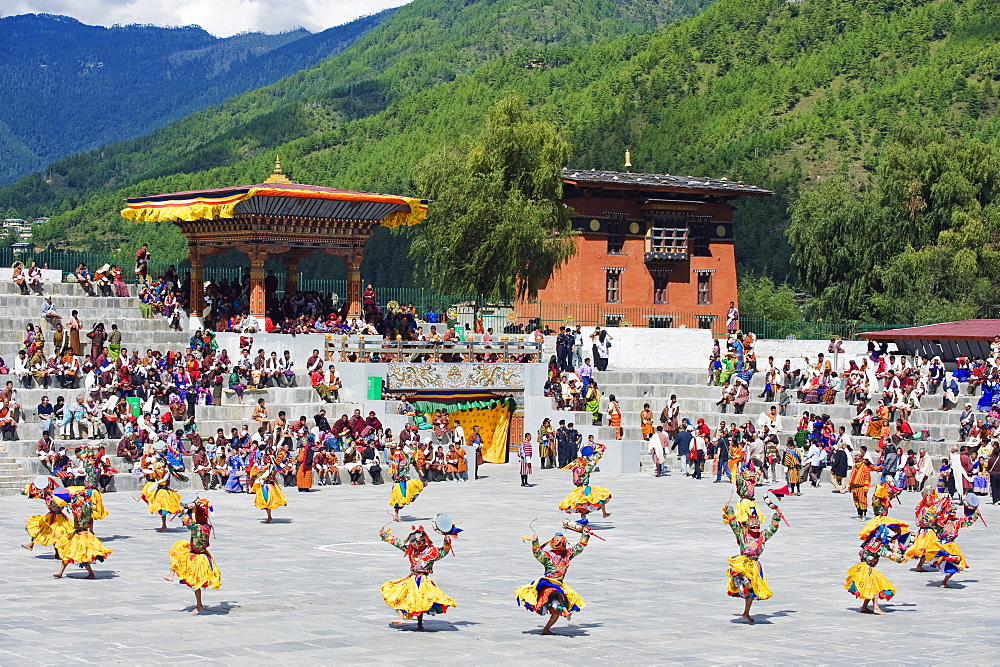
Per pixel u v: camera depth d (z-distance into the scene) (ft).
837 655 62.85
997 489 141.08
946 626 71.82
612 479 164.35
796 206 309.83
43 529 84.53
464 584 83.46
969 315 271.90
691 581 86.33
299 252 219.82
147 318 187.52
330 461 150.41
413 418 163.43
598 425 185.78
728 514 72.69
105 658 58.65
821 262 298.56
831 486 158.30
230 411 163.22
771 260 510.17
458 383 183.52
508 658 60.64
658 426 172.76
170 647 61.46
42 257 210.79
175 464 140.56
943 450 161.68
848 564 95.91
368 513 124.26
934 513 88.48
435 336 197.26
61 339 166.71
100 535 104.73
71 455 140.05
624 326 245.24
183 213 198.90
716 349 203.21
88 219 608.60
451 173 262.67
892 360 203.00
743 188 309.01
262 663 58.23
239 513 122.83
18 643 61.93
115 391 153.79
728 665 59.88
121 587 79.97
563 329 206.28
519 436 188.34
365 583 82.74
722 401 192.03
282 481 146.10
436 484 155.02
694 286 304.71
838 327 258.16
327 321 202.59
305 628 67.15
